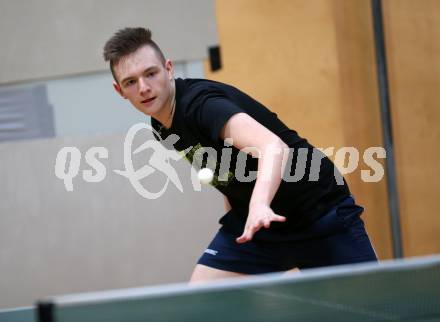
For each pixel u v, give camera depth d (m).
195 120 4.09
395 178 9.27
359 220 4.80
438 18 9.54
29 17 8.91
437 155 9.59
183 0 8.91
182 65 8.96
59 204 8.94
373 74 9.29
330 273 3.06
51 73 8.93
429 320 3.03
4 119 8.98
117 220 8.95
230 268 5.11
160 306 2.93
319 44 9.08
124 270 8.94
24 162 8.93
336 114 9.12
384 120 9.20
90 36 8.91
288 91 9.06
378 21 9.14
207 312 2.93
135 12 8.90
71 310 2.81
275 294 3.04
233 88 4.51
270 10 9.02
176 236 8.97
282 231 4.77
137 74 4.25
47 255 8.93
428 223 9.60
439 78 9.57
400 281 3.09
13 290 8.90
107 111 9.00
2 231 8.91
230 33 8.98
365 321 3.04
